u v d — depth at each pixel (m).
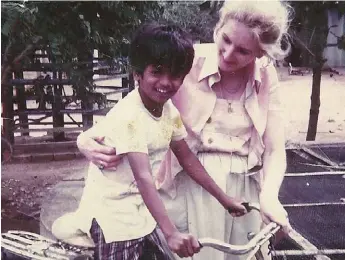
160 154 1.58
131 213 1.59
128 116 1.52
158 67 1.49
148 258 1.62
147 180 1.50
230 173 1.67
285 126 1.78
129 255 1.59
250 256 1.50
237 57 1.59
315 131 1.79
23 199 1.75
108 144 1.56
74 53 1.77
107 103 1.78
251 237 1.69
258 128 1.65
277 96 1.67
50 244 1.67
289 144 1.80
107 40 1.75
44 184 1.77
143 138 1.51
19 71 1.78
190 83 1.64
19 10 1.75
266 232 1.59
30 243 1.68
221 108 1.65
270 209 1.64
